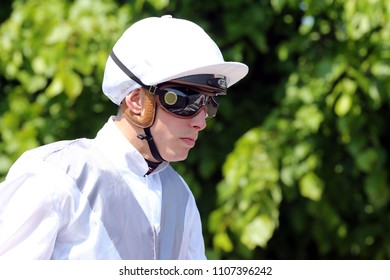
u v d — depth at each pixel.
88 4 11.46
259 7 11.73
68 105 11.88
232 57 11.55
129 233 5.62
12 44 11.53
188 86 5.64
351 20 10.53
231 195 11.00
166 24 5.75
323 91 10.96
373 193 10.80
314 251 12.92
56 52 10.98
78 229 5.42
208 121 12.08
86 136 12.20
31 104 12.34
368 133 10.98
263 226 10.70
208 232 11.89
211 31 12.19
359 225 11.98
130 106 5.75
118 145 5.83
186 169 12.12
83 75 11.91
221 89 5.79
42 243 5.22
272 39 12.62
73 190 5.45
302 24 11.84
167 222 6.02
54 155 5.59
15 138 11.54
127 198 5.68
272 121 11.33
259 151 11.00
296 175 10.96
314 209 11.38
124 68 5.71
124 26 11.48
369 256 11.89
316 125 10.78
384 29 10.58
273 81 12.84
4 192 5.44
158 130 5.73
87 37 11.16
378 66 10.57
